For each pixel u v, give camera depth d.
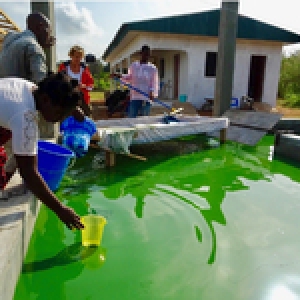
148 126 4.84
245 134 6.69
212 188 3.86
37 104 1.92
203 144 6.34
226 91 7.91
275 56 12.12
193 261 2.35
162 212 3.15
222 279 2.16
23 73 3.25
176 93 12.80
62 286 2.04
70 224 2.02
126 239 2.62
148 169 4.57
